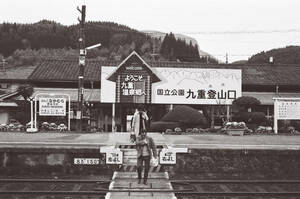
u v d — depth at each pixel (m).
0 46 77.50
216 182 13.25
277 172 15.26
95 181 13.23
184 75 30.83
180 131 24.92
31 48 77.75
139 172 12.47
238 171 15.19
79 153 14.87
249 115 28.61
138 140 12.34
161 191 11.60
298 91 36.88
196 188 12.71
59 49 76.06
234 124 24.28
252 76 37.56
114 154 14.75
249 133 25.69
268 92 36.75
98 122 33.50
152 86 30.55
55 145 15.94
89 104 33.09
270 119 32.91
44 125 27.38
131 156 15.31
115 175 13.72
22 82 40.19
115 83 30.33
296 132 27.97
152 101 30.56
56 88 35.25
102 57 70.44
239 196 11.70
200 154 15.09
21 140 18.78
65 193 11.75
